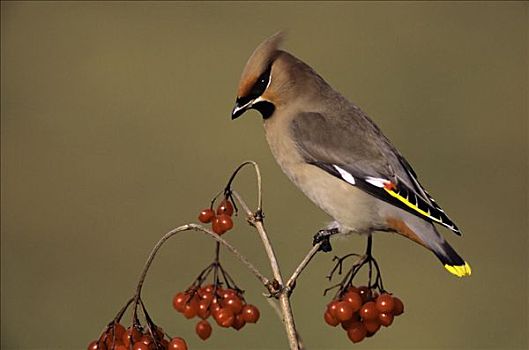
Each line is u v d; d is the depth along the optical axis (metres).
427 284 13.75
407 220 8.25
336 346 13.00
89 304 13.66
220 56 17.50
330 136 8.62
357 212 8.48
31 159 15.76
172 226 14.73
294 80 8.73
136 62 17.39
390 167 8.46
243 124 16.16
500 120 16.19
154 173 15.55
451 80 17.00
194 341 12.78
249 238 14.05
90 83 16.97
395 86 16.94
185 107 16.62
